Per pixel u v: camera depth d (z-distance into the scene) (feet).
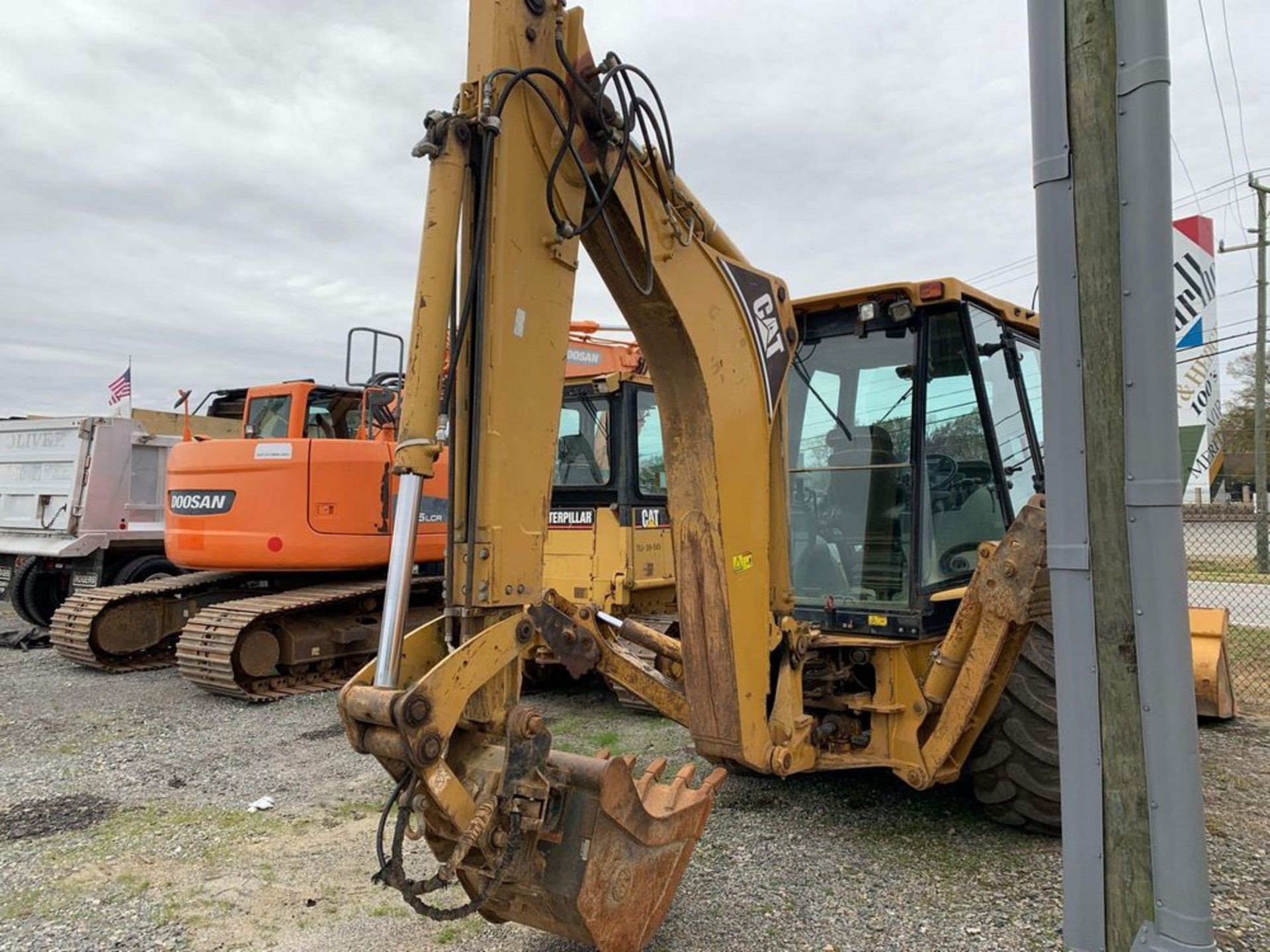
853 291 13.35
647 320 9.83
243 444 23.80
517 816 7.42
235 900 10.85
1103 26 7.01
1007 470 14.37
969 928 9.92
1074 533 7.21
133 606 25.43
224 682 21.38
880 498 13.30
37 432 31.30
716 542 10.19
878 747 12.42
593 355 28.63
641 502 21.63
